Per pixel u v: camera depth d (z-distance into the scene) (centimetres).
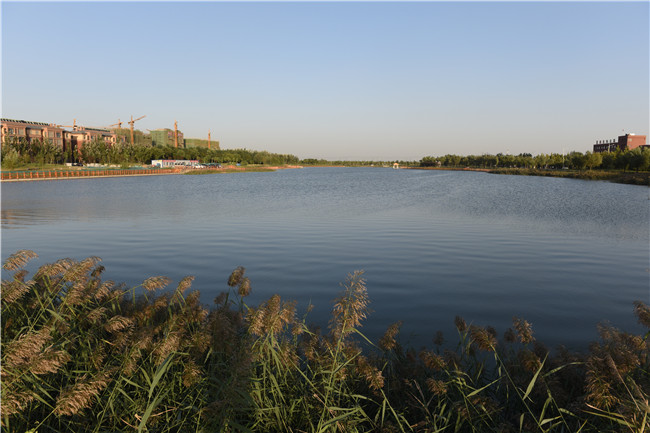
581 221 2105
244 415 353
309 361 434
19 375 262
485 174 12206
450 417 372
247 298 840
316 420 362
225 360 384
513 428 342
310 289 909
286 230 1764
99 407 341
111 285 439
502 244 1472
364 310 768
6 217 2170
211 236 1597
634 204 3030
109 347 389
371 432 363
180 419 331
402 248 1382
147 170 9688
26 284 352
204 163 14525
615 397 310
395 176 10606
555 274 1059
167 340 339
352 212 2488
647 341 388
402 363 447
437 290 906
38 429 318
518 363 414
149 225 1900
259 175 11025
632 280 1012
